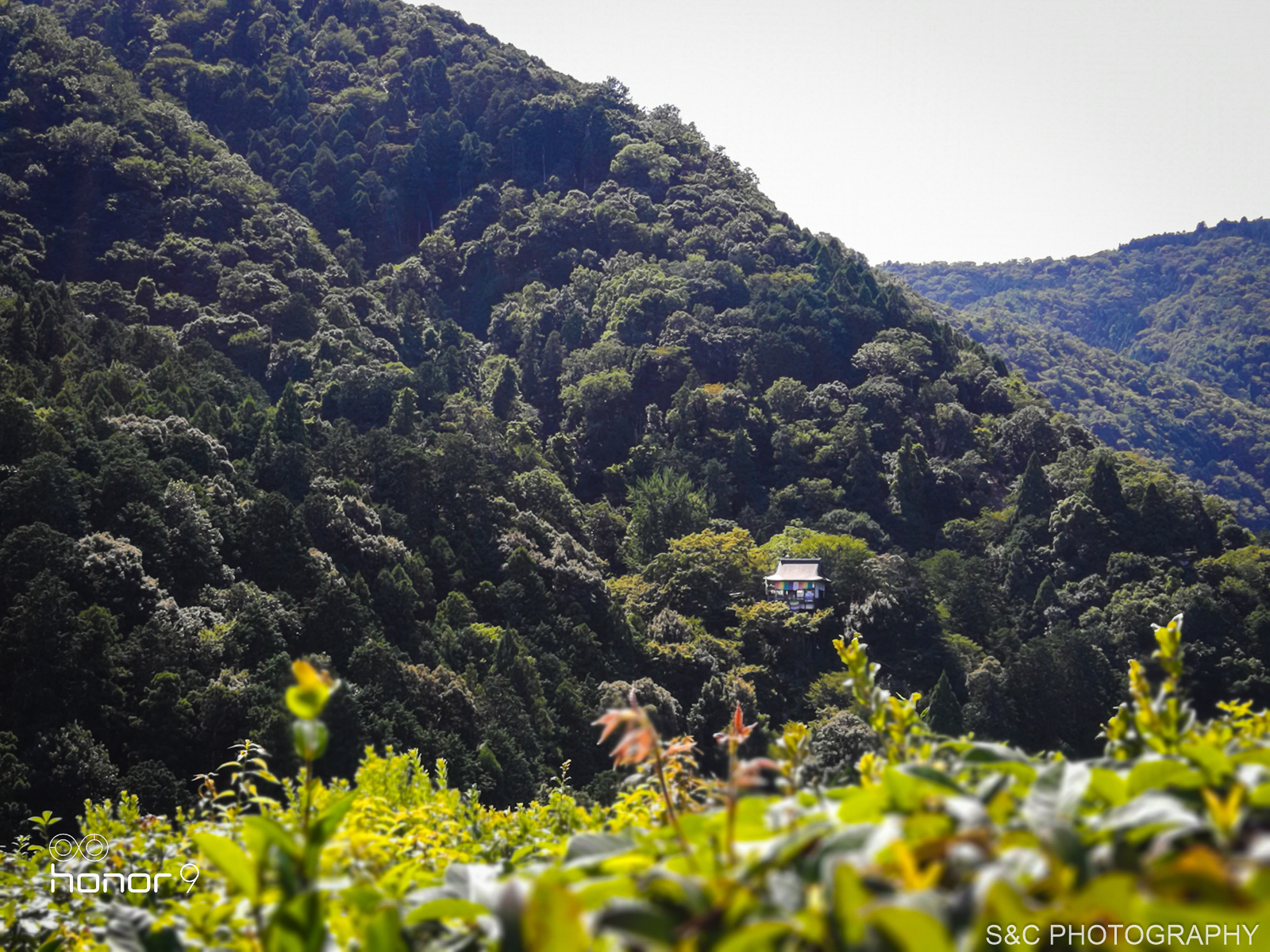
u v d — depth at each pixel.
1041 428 106.69
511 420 104.94
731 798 2.30
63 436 53.97
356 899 2.51
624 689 53.59
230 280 108.50
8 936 4.74
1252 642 70.56
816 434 103.94
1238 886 1.49
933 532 95.38
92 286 103.31
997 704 61.81
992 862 1.74
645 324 121.69
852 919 1.62
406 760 7.37
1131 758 3.14
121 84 142.50
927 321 128.38
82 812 34.00
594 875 2.33
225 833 4.45
